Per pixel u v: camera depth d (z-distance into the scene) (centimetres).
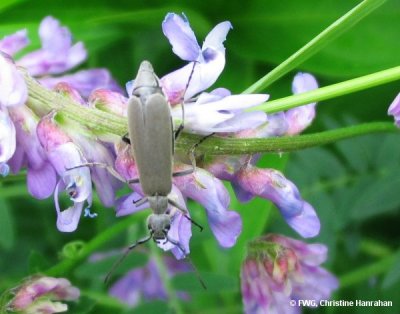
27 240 16
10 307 12
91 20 15
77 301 13
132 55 16
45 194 10
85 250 14
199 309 15
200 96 10
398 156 15
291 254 12
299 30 16
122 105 10
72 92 11
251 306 12
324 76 16
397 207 15
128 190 13
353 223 15
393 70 11
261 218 14
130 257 14
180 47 10
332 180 15
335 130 11
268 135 11
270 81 11
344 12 15
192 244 14
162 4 15
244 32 16
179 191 11
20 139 10
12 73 10
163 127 10
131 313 14
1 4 14
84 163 10
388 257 15
